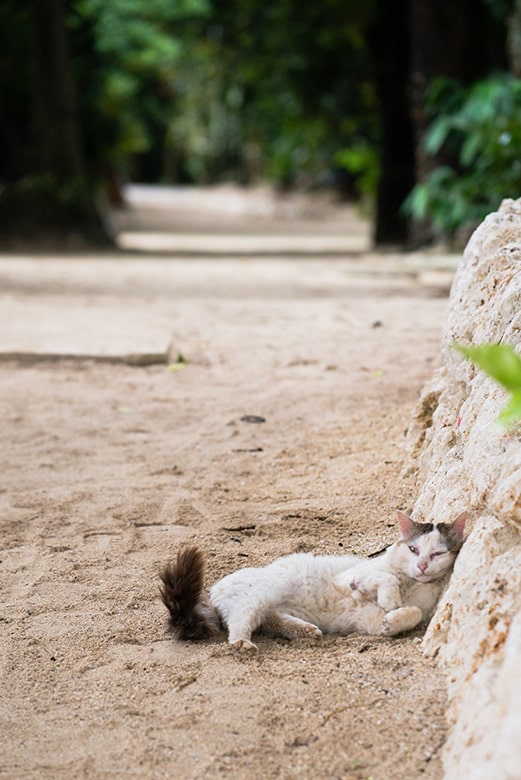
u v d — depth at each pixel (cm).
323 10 2559
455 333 545
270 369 987
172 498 652
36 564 555
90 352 1013
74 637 466
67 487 680
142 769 358
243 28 2811
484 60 2048
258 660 429
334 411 830
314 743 366
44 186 2500
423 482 588
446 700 382
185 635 454
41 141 2530
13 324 1180
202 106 5544
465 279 568
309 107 2897
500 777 284
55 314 1276
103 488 675
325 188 4881
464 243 2019
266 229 3991
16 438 789
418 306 1333
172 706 399
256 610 446
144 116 4528
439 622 417
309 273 1822
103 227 2581
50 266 1988
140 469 715
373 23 2472
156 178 7356
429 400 628
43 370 987
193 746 370
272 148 4381
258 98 3073
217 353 1058
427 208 1923
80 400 891
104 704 405
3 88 3023
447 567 439
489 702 333
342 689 399
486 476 417
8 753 372
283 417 825
